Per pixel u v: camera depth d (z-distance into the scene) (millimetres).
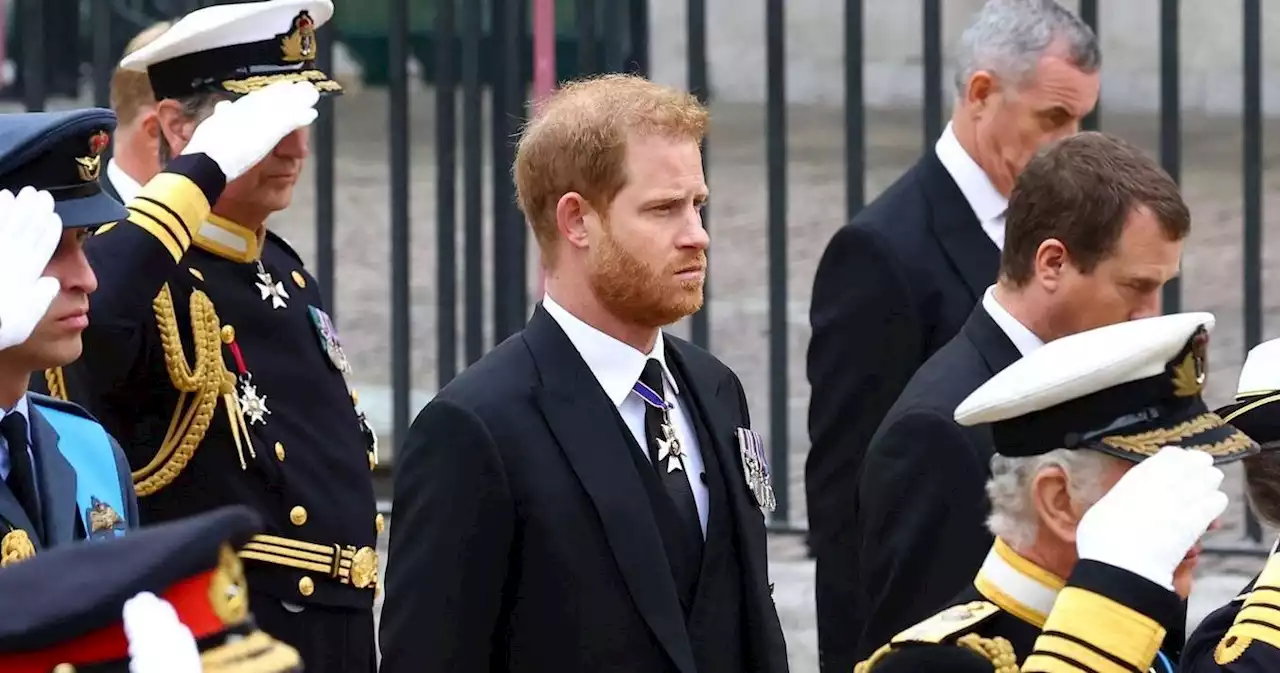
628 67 24359
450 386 12391
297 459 15805
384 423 28641
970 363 13609
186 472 15367
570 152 12297
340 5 42406
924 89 22641
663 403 12617
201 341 15367
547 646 11945
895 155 48719
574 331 12508
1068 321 13469
